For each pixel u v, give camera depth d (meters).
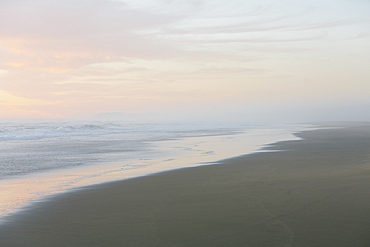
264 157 15.68
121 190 8.91
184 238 5.06
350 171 10.64
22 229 5.73
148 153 18.92
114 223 5.93
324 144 21.77
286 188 8.33
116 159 16.30
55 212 6.81
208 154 17.91
